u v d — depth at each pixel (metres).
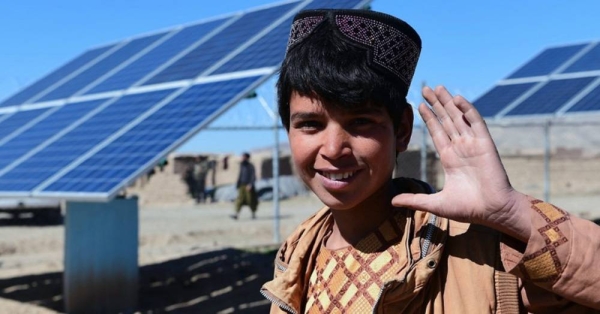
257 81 7.49
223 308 8.09
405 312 1.67
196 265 10.59
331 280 1.83
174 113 7.84
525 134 41.47
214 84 8.22
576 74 17.31
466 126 1.66
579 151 36.78
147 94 9.18
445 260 1.69
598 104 14.95
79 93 10.98
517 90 17.88
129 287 8.05
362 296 1.75
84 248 7.88
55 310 7.99
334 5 8.83
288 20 9.39
